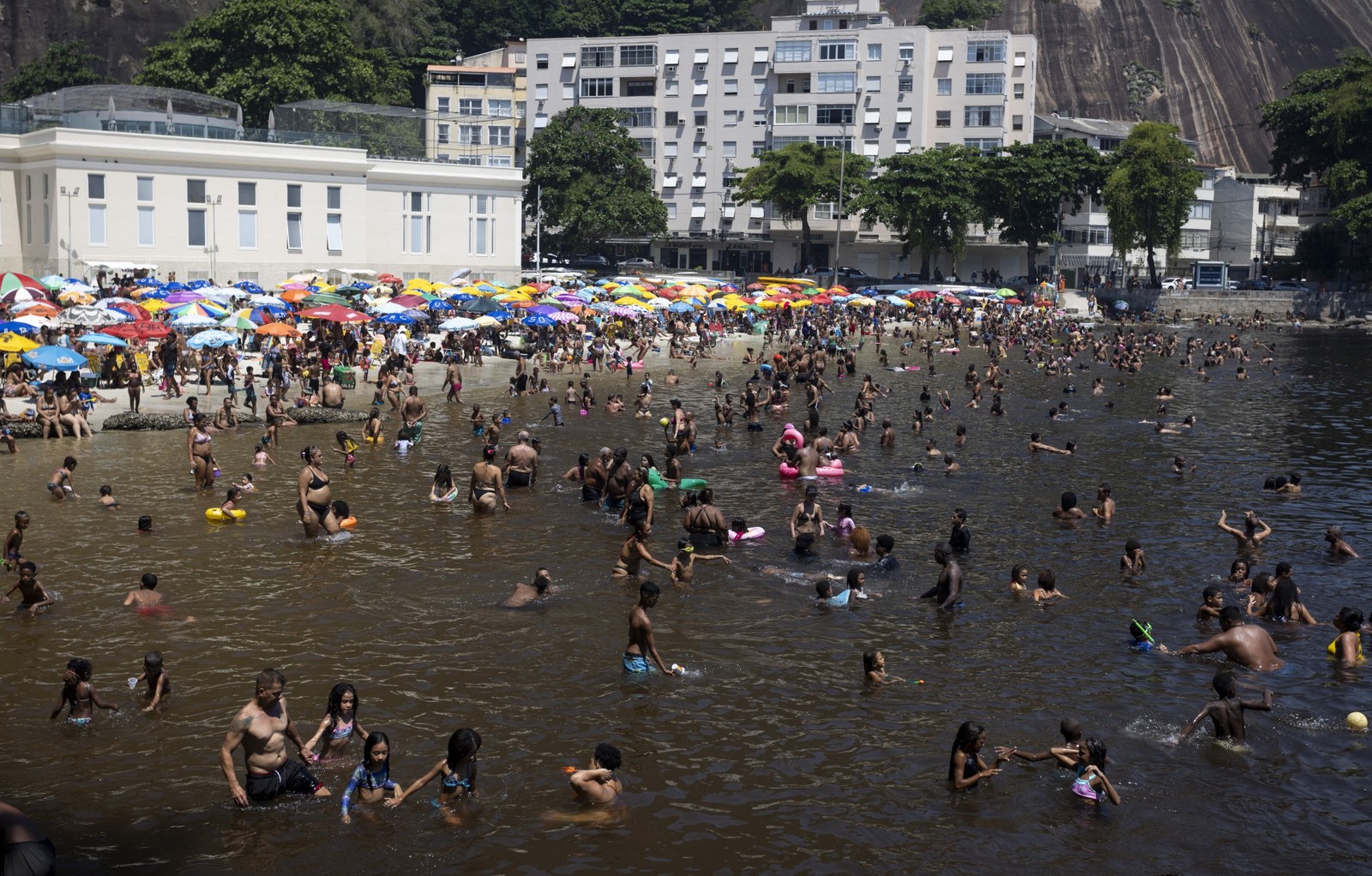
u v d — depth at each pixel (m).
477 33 142.62
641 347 63.53
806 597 21.48
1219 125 183.88
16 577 21.62
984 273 114.44
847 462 34.66
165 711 15.91
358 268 73.19
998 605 21.19
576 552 24.03
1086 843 13.09
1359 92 99.31
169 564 22.55
